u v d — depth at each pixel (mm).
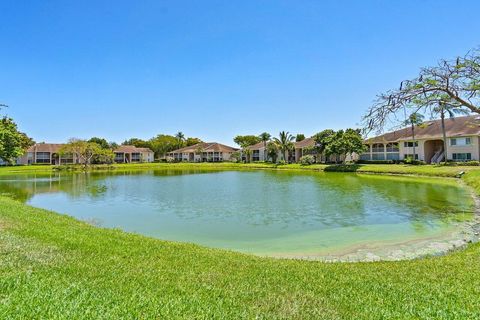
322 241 11453
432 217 15086
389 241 11148
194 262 7023
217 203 20594
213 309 4496
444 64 14641
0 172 55656
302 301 4961
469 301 4918
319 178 39688
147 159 105938
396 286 5664
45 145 85938
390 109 16016
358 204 19359
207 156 103125
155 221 15258
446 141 51281
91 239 8477
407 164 51438
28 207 15242
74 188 30312
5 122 37312
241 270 6586
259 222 14898
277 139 76625
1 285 4852
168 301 4668
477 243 10008
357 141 57312
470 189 24922
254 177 43188
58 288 4863
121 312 4188
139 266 6406
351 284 5816
